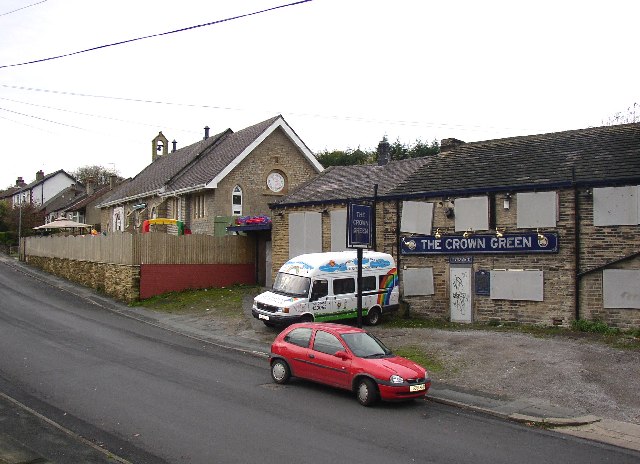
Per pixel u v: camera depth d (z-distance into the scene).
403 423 11.07
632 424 11.33
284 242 28.16
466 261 21.77
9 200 91.88
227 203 35.03
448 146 26.78
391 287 22.31
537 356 15.86
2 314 23.20
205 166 37.81
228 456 8.91
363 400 12.27
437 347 17.33
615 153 20.62
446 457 9.21
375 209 24.06
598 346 16.75
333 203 26.12
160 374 14.37
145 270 28.44
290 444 9.55
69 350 16.94
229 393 12.80
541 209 20.16
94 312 25.19
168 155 51.25
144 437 9.70
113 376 13.95
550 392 13.26
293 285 20.62
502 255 21.02
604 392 13.16
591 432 10.87
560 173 20.53
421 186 23.59
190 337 20.30
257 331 20.84
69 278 36.62
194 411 11.27
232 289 30.36
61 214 71.00
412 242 22.92
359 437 10.07
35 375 13.81
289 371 13.77
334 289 20.88
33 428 10.01
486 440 10.21
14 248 61.72
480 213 21.44
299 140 37.16
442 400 12.74
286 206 28.05
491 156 24.22
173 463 8.61
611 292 18.88
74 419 10.59
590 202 19.38
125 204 47.22
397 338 18.80
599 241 19.17
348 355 12.77
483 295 21.31
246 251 32.03
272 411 11.50
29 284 34.25
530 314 20.34
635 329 18.45
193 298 27.88
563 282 19.72
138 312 25.39
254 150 36.03
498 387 13.73
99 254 31.94
